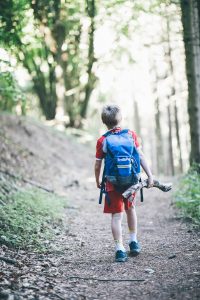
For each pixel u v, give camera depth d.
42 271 4.82
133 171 5.05
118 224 5.28
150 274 4.68
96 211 9.03
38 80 22.30
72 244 6.10
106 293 4.18
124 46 18.06
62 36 15.00
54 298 4.00
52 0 8.86
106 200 5.21
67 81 23.41
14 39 7.78
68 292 4.20
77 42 17.52
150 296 4.05
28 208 7.36
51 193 10.12
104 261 5.26
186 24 9.30
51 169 13.62
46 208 7.82
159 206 9.24
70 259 5.37
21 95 8.16
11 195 7.97
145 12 10.51
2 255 5.16
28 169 11.62
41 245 5.76
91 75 22.34
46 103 23.36
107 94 29.53
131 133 5.24
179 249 5.61
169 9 11.05
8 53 7.76
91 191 12.05
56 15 9.37
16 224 6.19
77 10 11.95
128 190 4.97
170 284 4.32
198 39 9.35
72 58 21.53
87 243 6.20
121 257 5.19
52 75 22.22
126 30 12.22
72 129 24.03
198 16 9.06
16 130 15.68
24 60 14.91
